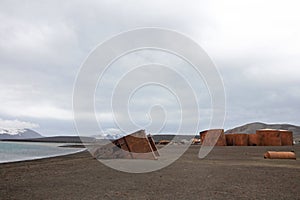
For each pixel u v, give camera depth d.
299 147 25.47
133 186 6.27
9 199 4.95
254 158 14.05
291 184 6.44
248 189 5.84
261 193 5.43
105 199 4.96
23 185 6.42
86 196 5.21
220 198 5.01
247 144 29.64
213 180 7.09
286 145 29.75
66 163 11.88
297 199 4.92
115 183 6.70
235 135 29.75
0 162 13.15
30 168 10.07
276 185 6.31
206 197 5.10
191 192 5.56
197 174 8.24
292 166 10.34
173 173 8.50
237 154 16.91
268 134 29.50
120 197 5.12
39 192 5.59
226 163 11.52
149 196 5.21
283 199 4.91
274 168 9.68
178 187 6.12
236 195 5.26
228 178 7.41
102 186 6.29
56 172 8.84
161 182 6.83
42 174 8.38
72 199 4.96
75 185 6.41
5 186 6.28
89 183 6.70
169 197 5.12
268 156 14.02
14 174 8.37
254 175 7.96
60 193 5.49
